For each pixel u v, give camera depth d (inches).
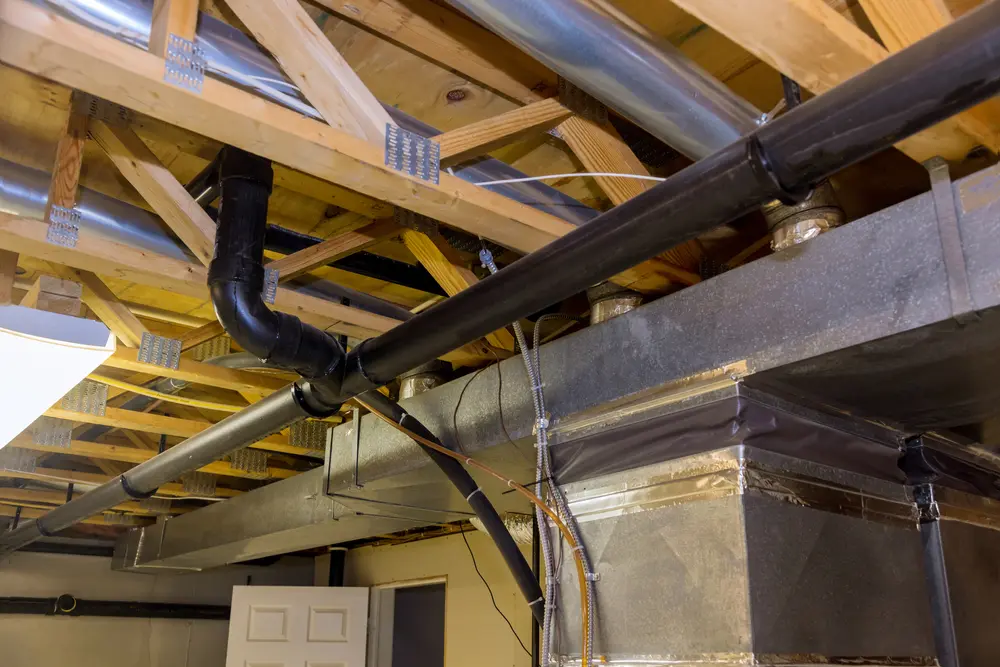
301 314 84.6
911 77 38.9
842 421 72.6
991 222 50.6
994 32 36.1
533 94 70.2
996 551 85.0
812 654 62.1
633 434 71.5
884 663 67.6
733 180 46.1
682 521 65.7
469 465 91.0
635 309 74.4
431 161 58.9
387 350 70.9
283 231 93.0
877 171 81.2
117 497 135.9
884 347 56.2
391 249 101.8
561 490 77.7
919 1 46.3
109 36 45.7
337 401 79.7
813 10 44.8
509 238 67.6
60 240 64.2
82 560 227.1
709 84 56.9
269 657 206.5
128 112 63.4
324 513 129.9
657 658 64.7
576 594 73.9
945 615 75.7
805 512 66.0
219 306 65.9
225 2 50.5
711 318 66.9
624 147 70.7
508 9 50.0
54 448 133.9
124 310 95.3
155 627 232.8
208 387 144.6
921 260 53.6
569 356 80.0
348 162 54.5
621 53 53.1
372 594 228.7
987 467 89.8
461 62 66.7
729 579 61.1
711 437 65.1
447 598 198.4
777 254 63.1
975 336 53.7
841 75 49.1
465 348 93.8
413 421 88.0
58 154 63.6
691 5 44.8
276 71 55.1
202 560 189.5
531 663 162.9
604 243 52.8
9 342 62.7
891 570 72.1
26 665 212.4
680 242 51.0
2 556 196.9
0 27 41.7
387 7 61.6
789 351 60.2
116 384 115.6
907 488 78.5
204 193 74.8
